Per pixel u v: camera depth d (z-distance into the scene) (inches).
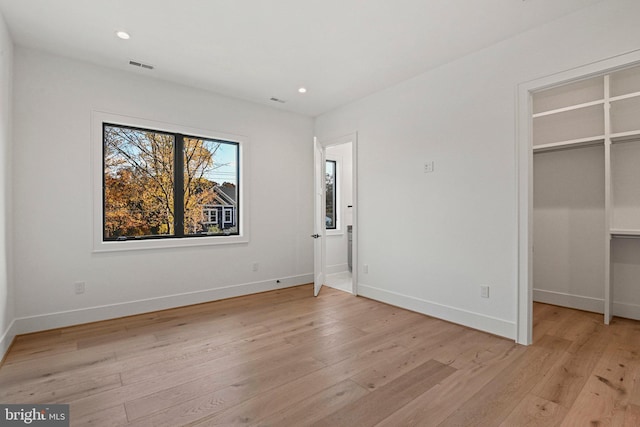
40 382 81.2
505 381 81.0
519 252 105.2
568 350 98.7
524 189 104.2
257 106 173.2
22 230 112.5
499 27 102.0
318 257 173.0
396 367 88.9
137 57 121.7
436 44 112.7
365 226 163.2
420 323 124.9
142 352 99.0
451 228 125.7
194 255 151.8
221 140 164.9
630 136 118.3
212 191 163.0
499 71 110.9
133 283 135.5
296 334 113.9
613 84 127.9
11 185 108.5
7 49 101.3
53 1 88.7
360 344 104.9
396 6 91.6
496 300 112.0
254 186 172.4
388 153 151.3
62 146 119.7
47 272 117.2
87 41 110.0
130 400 73.4
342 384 80.2
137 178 141.3
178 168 150.7
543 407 70.1
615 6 86.9
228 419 66.8
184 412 69.1
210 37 108.3
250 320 129.0
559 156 145.4
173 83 145.6
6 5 90.0
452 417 67.1
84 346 103.2
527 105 104.1
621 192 128.1
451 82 125.6
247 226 169.3
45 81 116.7
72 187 121.7
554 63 97.8
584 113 137.7
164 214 148.3
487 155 114.3
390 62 126.3
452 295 125.6
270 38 108.9
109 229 134.8
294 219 189.3
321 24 100.7
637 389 76.5
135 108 135.8
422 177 136.2
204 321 127.7
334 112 182.1
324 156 193.3
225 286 161.8
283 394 75.9
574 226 141.5
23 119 112.5
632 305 126.1
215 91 156.7
